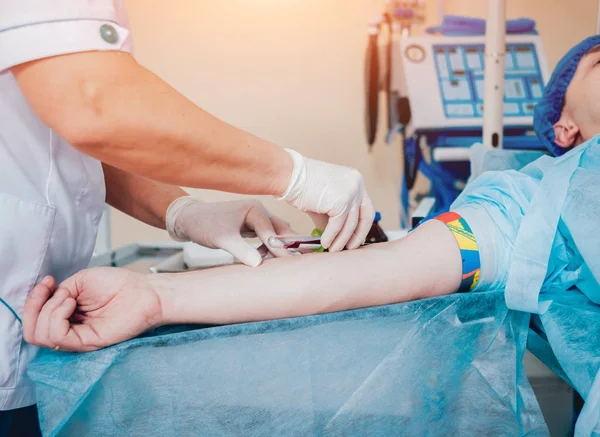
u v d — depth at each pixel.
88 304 0.70
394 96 2.86
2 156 0.70
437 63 2.73
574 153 0.85
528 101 2.67
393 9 2.77
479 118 2.70
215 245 0.85
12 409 0.73
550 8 2.82
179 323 0.72
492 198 0.85
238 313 0.72
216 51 2.88
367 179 2.97
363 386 0.68
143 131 0.56
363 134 2.93
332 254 0.78
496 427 0.72
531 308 0.75
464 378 0.73
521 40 2.75
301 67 2.89
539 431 0.73
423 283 0.77
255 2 2.81
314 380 0.67
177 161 0.60
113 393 0.62
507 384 0.74
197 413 0.64
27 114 0.73
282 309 0.73
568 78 1.04
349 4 2.80
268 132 2.97
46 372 0.62
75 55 0.54
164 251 1.44
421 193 2.91
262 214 0.88
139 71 0.57
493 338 0.75
